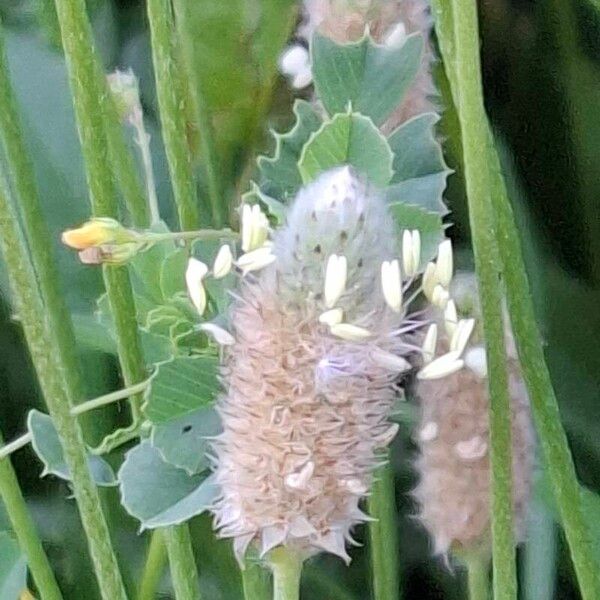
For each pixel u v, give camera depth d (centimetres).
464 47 6
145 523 8
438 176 8
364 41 8
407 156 8
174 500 8
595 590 8
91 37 8
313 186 7
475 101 6
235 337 7
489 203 7
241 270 8
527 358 8
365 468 7
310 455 7
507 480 7
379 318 7
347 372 7
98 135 8
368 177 8
